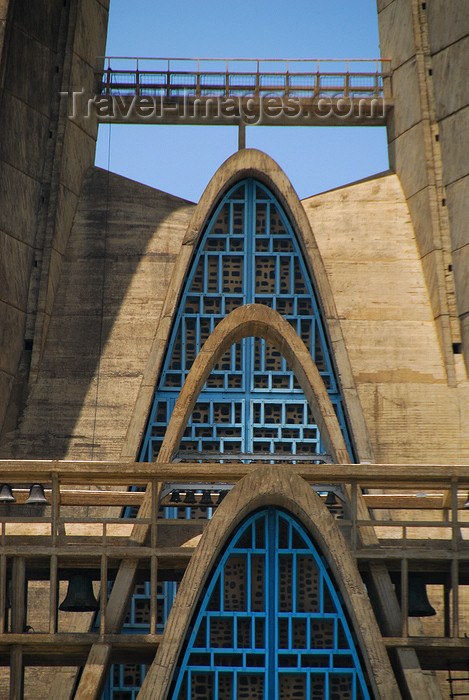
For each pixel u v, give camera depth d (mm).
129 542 30766
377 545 31203
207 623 27828
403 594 29391
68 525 32938
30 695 33844
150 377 36781
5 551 28656
